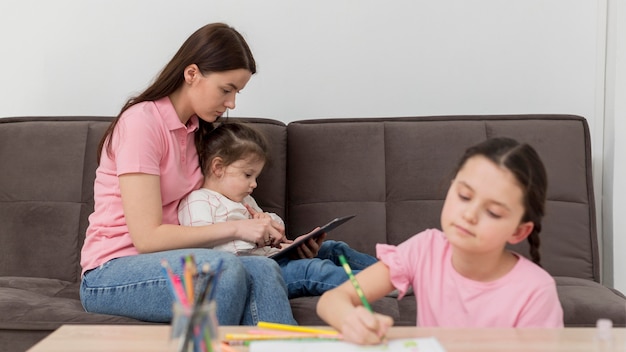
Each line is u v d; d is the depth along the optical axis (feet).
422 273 4.28
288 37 8.76
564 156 7.63
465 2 8.73
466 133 7.68
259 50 8.79
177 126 6.41
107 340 3.49
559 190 7.55
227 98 6.46
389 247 4.38
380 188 7.62
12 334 5.58
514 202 3.73
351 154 7.66
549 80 8.76
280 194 7.64
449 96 8.79
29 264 7.47
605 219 8.75
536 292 4.10
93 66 8.75
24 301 5.80
